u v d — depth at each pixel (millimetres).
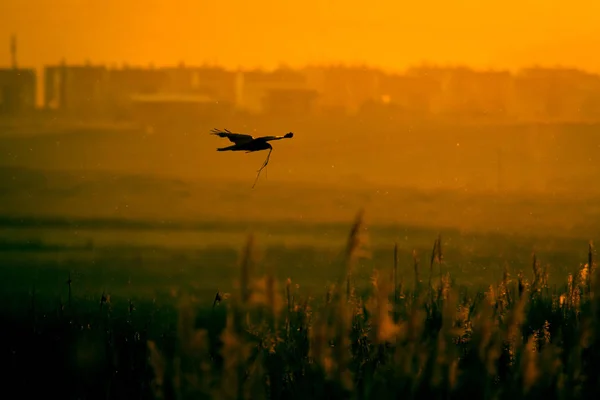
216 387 28812
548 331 37344
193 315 29219
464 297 41531
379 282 32375
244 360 29641
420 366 30578
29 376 38000
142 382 36656
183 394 28391
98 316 48594
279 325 33688
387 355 32094
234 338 29906
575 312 39062
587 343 32094
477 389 30719
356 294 37688
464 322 35500
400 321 35062
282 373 32406
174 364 28859
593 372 31719
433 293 42156
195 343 28922
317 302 38906
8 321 48219
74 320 47938
